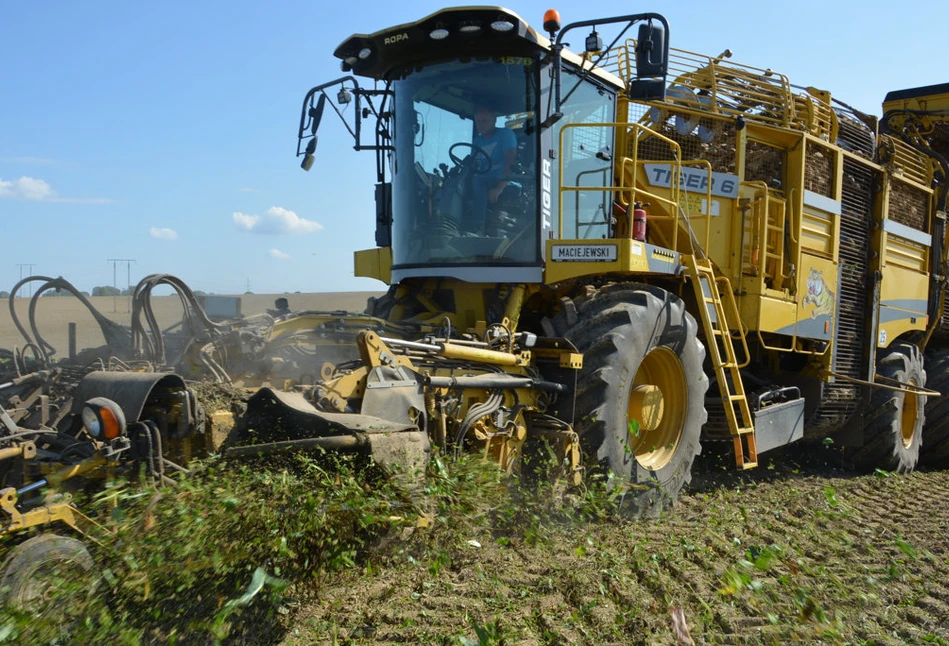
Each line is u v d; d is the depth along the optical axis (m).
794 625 3.66
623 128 7.09
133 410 3.83
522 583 4.14
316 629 3.51
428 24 5.86
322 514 3.70
